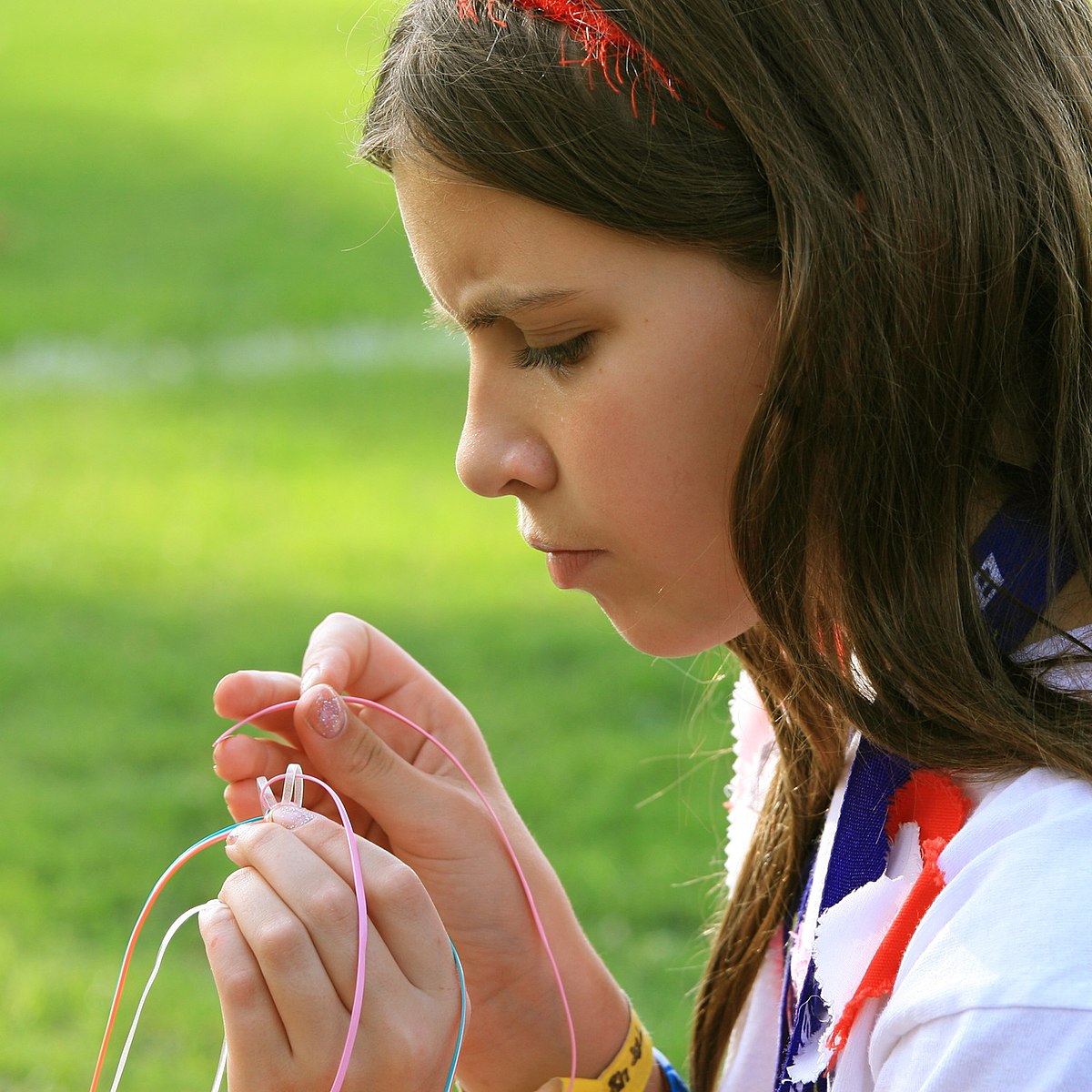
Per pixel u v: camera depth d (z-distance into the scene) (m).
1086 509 1.15
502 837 1.51
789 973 1.32
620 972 3.69
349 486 7.52
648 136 1.09
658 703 5.18
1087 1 1.28
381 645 1.62
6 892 4.11
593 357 1.13
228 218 13.09
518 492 1.20
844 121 1.10
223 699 1.53
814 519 1.13
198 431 8.28
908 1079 0.96
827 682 1.17
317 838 1.19
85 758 4.86
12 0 20.89
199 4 21.14
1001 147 1.14
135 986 3.74
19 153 14.73
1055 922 0.95
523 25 1.13
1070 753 1.06
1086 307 1.16
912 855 1.15
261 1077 1.11
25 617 5.95
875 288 1.09
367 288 11.24
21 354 9.66
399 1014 1.11
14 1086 3.36
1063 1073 0.90
